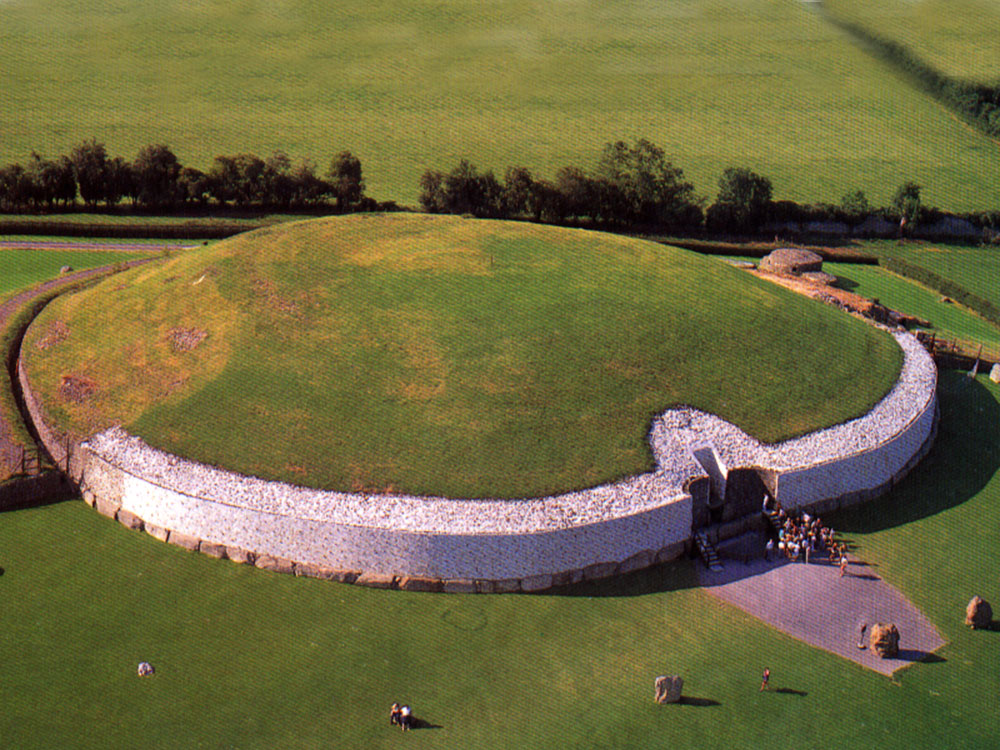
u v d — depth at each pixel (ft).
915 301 385.50
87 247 396.78
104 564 226.79
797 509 248.11
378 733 188.85
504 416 245.65
